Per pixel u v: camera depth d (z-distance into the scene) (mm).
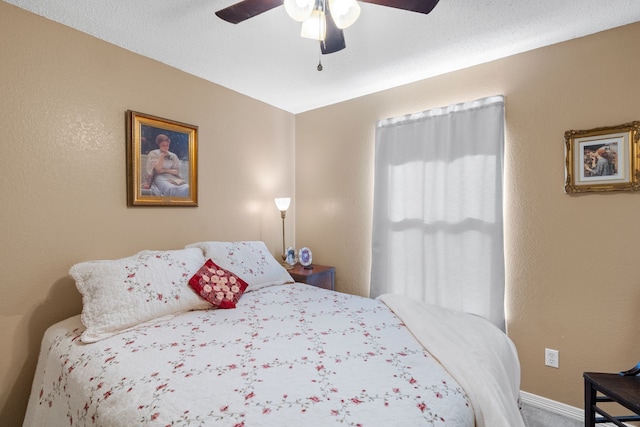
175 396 929
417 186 2494
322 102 3061
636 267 1724
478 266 2186
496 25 1777
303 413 845
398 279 2588
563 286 1936
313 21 1405
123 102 1995
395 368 1095
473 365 1100
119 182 1974
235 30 1834
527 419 1874
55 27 1710
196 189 2400
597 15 1675
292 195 3371
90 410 1002
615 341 1778
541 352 2002
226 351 1227
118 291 1512
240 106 2789
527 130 2057
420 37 1905
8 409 1556
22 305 1601
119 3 1573
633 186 1705
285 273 2473
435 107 2443
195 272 1857
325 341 1327
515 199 2102
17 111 1581
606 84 1801
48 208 1685
